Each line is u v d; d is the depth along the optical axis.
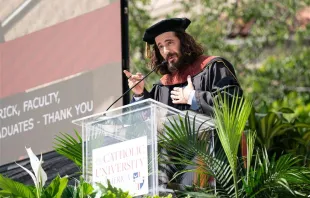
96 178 12.12
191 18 33.75
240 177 12.59
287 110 18.64
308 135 17.41
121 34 16.42
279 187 12.45
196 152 12.27
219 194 12.37
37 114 17.30
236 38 34.41
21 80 17.72
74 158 13.89
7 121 17.72
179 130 12.14
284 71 34.06
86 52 16.86
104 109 16.39
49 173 16.34
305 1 34.44
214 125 12.30
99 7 16.81
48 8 17.62
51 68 17.33
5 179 11.96
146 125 11.78
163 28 13.87
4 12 18.23
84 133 12.38
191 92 13.13
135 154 11.80
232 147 12.04
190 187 12.18
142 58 31.70
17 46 17.95
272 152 17.03
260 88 33.69
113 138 12.06
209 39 33.41
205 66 13.84
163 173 11.94
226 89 13.30
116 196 11.59
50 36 17.47
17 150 17.39
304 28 34.62
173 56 13.88
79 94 16.80
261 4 34.34
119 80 16.31
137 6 33.50
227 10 33.94
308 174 12.43
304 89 34.03
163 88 14.10
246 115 12.23
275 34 34.34
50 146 16.95
